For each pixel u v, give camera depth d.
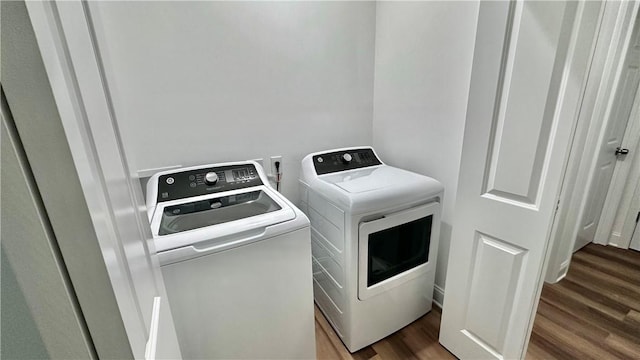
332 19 1.85
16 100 0.24
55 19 0.28
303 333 1.30
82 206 0.29
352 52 1.98
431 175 1.77
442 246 1.78
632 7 1.75
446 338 1.55
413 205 1.49
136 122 1.43
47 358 0.31
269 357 1.23
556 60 0.93
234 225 1.08
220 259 1.03
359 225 1.34
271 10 1.64
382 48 2.00
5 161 0.25
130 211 0.50
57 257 0.29
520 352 1.21
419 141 1.82
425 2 1.62
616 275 2.17
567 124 0.94
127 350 0.35
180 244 0.97
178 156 1.56
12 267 0.27
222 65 1.58
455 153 1.59
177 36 1.44
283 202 1.31
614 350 1.54
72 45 0.32
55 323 0.30
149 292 0.57
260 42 1.65
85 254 0.30
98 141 0.37
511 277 1.18
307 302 1.28
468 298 1.38
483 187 1.22
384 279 1.53
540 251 1.07
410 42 1.76
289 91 1.81
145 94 1.42
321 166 1.77
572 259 2.38
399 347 1.60
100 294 0.32
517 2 1.01
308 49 1.81
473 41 1.40
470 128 1.23
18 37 0.24
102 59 0.48
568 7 0.89
